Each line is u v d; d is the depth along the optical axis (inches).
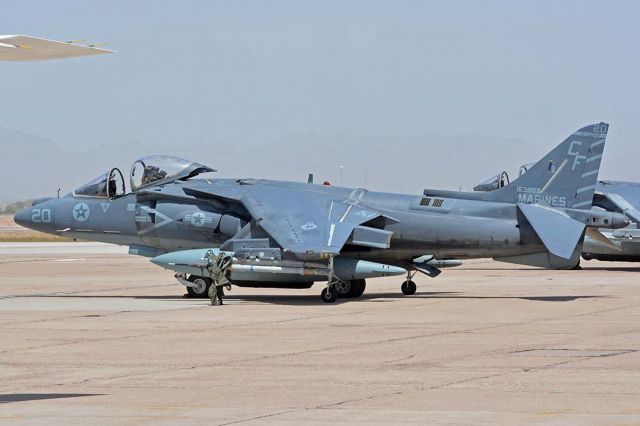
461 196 2285.9
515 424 919.7
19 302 2154.3
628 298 2177.7
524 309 1929.1
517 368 1219.2
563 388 1089.4
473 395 1056.8
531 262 2212.1
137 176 2394.2
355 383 1133.1
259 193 2289.6
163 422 943.7
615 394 1053.8
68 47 856.3
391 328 1625.2
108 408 1007.6
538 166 2235.5
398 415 963.3
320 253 2038.6
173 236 2351.1
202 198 2332.7
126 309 1975.9
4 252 4758.9
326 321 1736.0
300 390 1094.4
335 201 2283.5
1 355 1350.9
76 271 3284.9
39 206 2470.5
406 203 2272.4
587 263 3878.0
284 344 1440.7
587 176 2223.2
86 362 1290.6
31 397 1066.1
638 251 3225.9
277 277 2143.2
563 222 2142.0
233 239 2213.3
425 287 2551.7
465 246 2222.0
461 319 1753.2
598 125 2224.4
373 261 2315.5
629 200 3336.6
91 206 2418.8
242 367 1243.2
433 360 1285.7
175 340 1492.4
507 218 2201.0
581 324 1667.1
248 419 954.1
